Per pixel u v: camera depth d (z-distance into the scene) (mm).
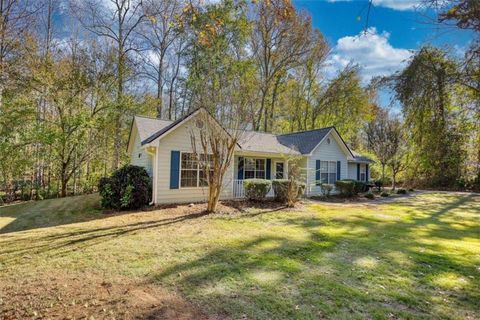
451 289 3613
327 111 26359
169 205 10188
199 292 3357
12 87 12938
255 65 20016
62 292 3328
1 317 2777
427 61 17234
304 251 5102
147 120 12828
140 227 6836
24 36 13297
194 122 10961
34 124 13414
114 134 16719
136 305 3027
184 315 2838
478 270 4281
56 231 6547
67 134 13758
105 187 9578
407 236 6355
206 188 11406
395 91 18938
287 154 12789
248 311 2930
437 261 4664
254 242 5594
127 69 17062
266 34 21078
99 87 15391
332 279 3832
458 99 18234
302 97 26656
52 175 15195
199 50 14656
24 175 14453
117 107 15766
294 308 3010
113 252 4812
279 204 10852
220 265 4262
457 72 15586
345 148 16688
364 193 16031
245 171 13359
